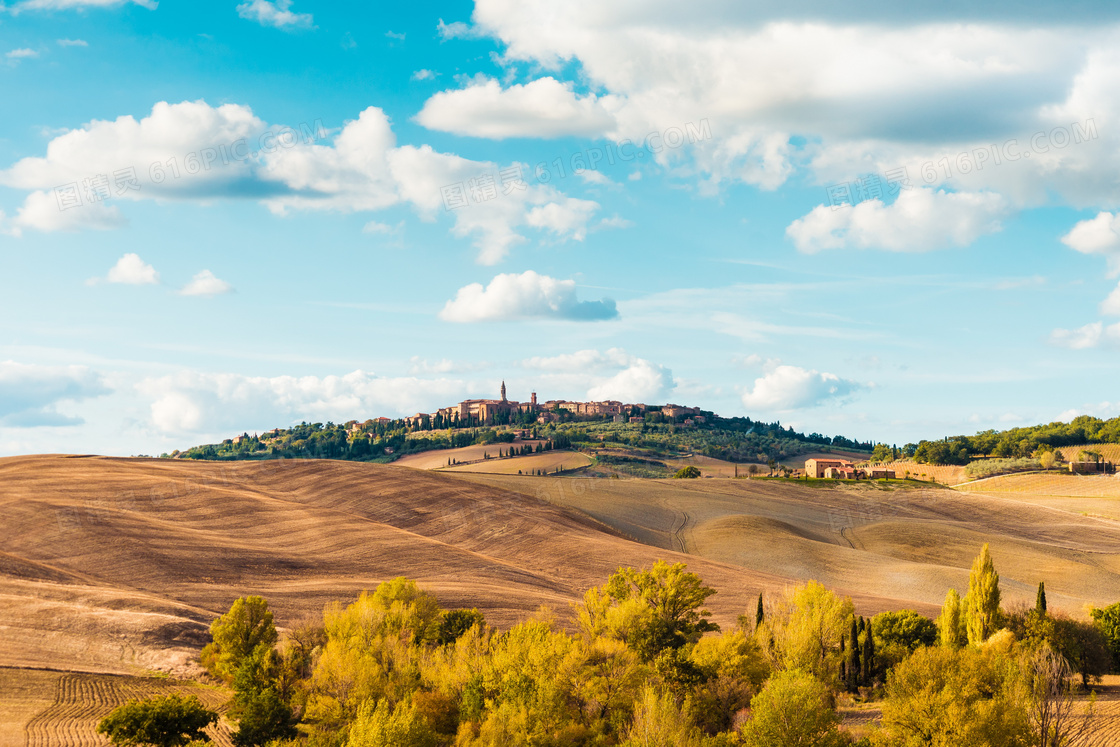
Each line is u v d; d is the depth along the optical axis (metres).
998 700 38.25
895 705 40.91
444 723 47.66
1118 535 149.38
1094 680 57.28
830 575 112.19
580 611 63.59
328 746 40.59
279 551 101.38
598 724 46.75
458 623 64.88
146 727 38.12
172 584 82.62
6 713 43.72
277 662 49.91
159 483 131.38
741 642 55.25
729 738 43.72
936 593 102.62
